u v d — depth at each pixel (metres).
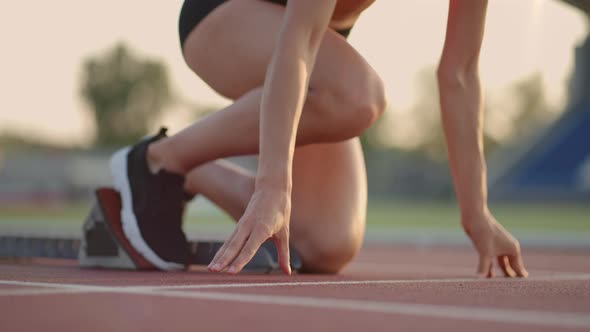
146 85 31.36
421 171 32.34
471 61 1.98
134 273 1.85
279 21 1.93
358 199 2.17
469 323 0.95
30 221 11.20
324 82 1.82
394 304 1.15
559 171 19.25
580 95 19.08
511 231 9.27
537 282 1.74
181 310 1.05
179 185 2.01
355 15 2.08
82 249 2.08
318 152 2.15
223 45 1.98
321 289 1.40
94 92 31.36
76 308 1.06
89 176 23.77
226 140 1.90
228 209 2.21
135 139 31.42
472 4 1.93
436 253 4.80
